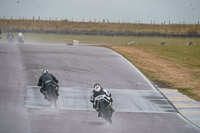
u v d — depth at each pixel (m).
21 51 133.88
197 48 182.75
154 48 171.88
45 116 60.50
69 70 102.62
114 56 131.88
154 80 97.81
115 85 88.56
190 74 110.94
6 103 68.56
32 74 95.75
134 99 76.69
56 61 115.25
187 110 70.19
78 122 57.59
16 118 58.47
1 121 56.25
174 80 99.88
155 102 75.50
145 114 65.50
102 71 103.75
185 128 57.38
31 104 68.69
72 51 139.88
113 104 71.44
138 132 53.41
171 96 81.50
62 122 57.12
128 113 65.50
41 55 125.81
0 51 131.25
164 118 63.47
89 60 120.19
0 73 95.56
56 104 69.25
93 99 58.41
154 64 122.69
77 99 74.06
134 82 93.00
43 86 65.44
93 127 54.88
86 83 88.81
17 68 102.50
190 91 87.94
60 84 86.31
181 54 155.50
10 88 80.75
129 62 120.94
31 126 54.03
